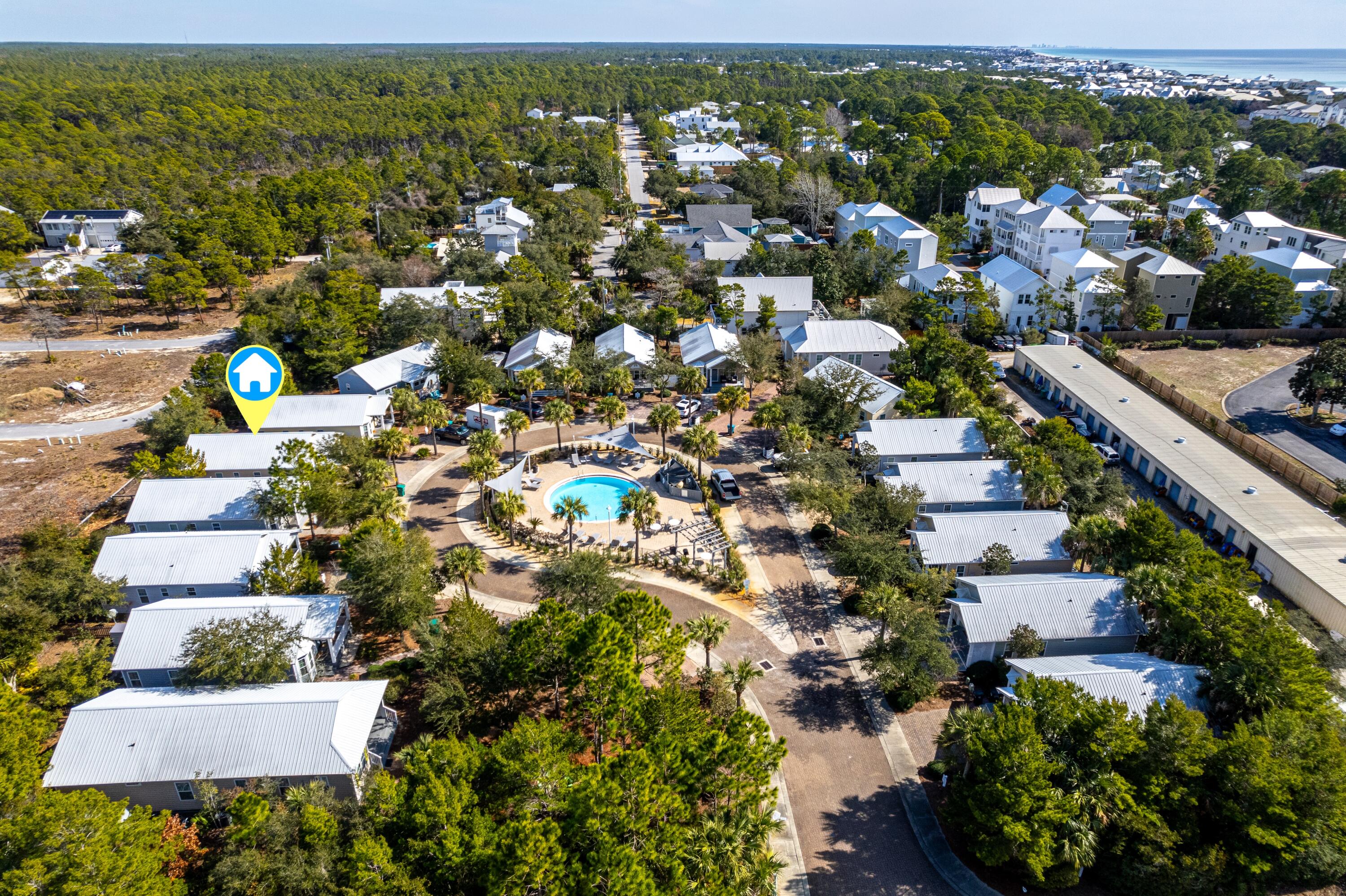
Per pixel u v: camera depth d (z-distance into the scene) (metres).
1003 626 61.25
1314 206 191.50
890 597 59.88
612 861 38.38
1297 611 64.50
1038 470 78.50
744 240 170.12
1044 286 134.00
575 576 62.81
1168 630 59.53
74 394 112.25
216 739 50.44
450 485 90.62
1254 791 43.69
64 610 62.28
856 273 153.75
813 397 99.69
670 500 87.50
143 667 58.16
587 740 52.44
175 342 132.88
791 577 75.12
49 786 48.25
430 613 64.19
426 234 198.00
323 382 116.06
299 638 58.72
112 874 37.62
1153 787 44.47
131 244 170.12
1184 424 98.44
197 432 92.06
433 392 111.19
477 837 41.03
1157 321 131.75
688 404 108.31
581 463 95.19
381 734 55.62
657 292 155.38
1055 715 47.03
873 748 56.00
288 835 42.09
